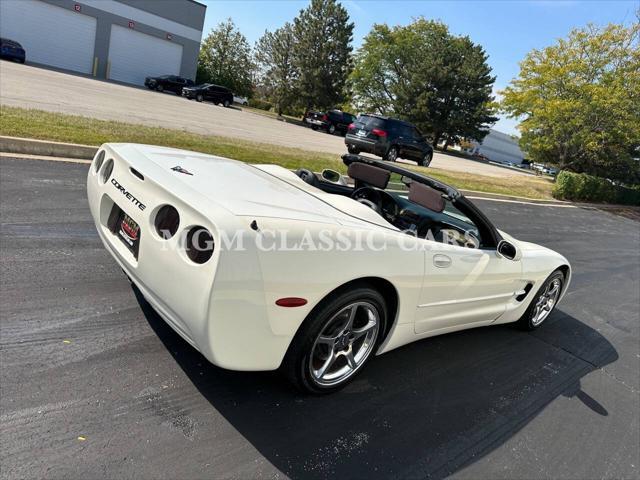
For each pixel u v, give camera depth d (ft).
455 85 148.56
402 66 163.02
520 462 8.07
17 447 5.92
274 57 122.52
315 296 6.94
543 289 13.62
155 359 8.36
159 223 6.87
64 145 21.31
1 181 15.99
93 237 13.34
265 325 6.56
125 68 111.86
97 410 6.88
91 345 8.35
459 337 12.63
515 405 9.90
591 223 45.88
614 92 59.82
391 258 7.99
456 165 83.66
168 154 9.13
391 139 53.52
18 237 12.19
